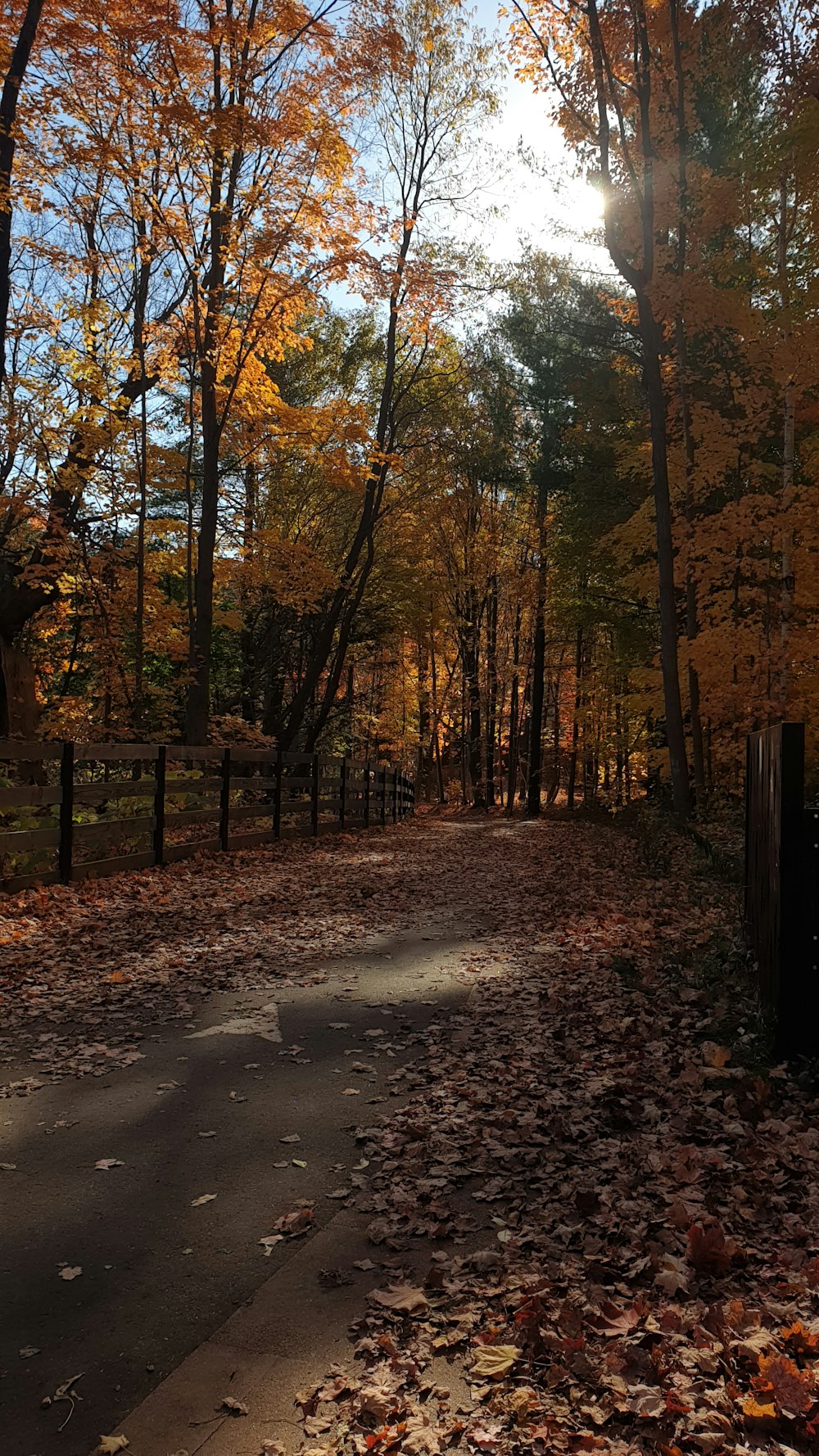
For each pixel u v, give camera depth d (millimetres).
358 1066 4977
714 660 14328
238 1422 2473
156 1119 4316
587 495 21922
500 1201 3570
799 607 14594
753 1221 3295
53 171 13234
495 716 42094
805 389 14430
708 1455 2246
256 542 19109
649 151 13758
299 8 14492
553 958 7148
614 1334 2693
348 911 9344
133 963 6992
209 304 15562
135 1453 2369
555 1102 4395
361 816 20125
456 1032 5531
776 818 4793
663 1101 4352
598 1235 3268
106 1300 2975
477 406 26172
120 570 17844
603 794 32312
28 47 11570
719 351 16938
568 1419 2410
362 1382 2596
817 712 13719
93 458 15969
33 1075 4863
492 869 12875
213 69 14641
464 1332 2779
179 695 21375
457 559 34188
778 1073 4410
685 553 14812
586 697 29172
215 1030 5586
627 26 14727
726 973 6105
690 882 9664
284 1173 3812
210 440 15789
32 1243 3295
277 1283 3055
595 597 23000
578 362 22188
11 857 9039
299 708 23141
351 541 26797
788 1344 2582
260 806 14023
